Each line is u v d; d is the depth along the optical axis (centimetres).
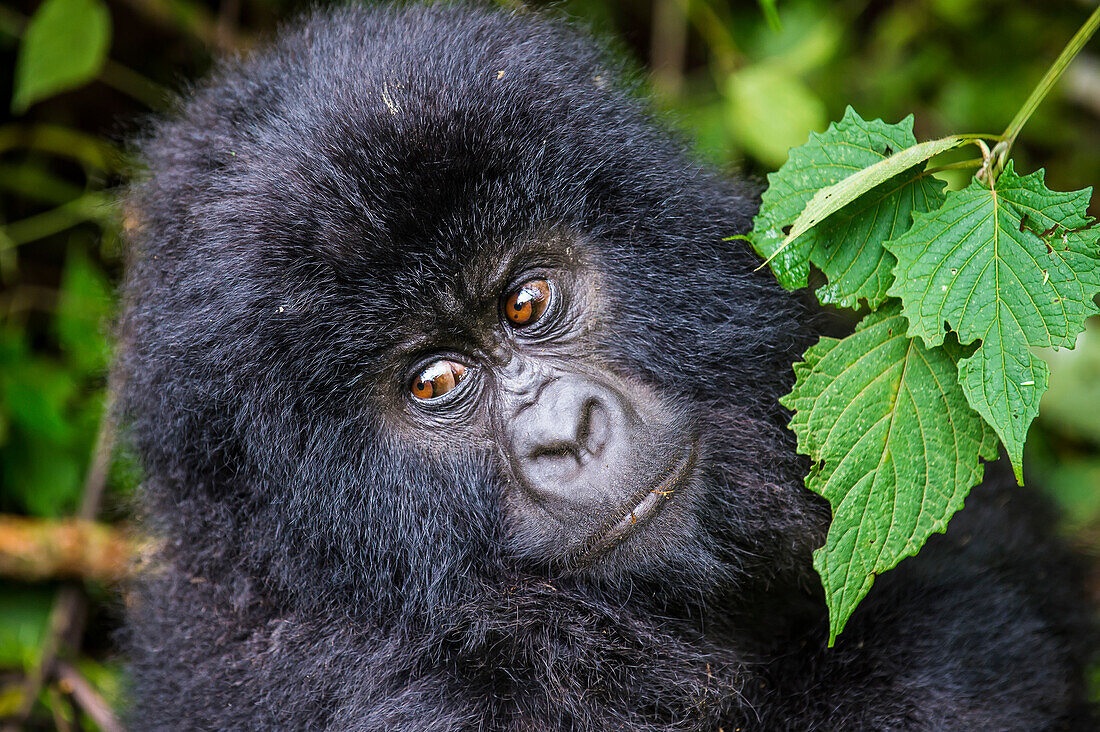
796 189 427
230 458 516
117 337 601
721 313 533
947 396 422
